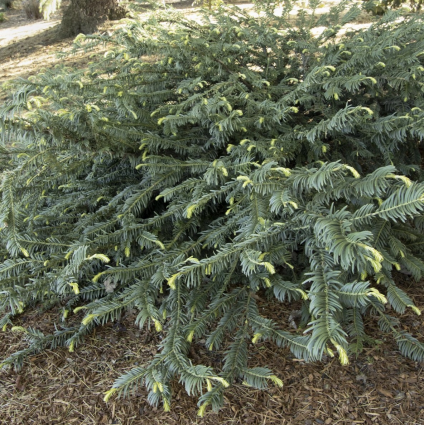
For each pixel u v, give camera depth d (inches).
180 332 61.2
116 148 74.3
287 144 74.8
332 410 58.7
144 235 67.9
